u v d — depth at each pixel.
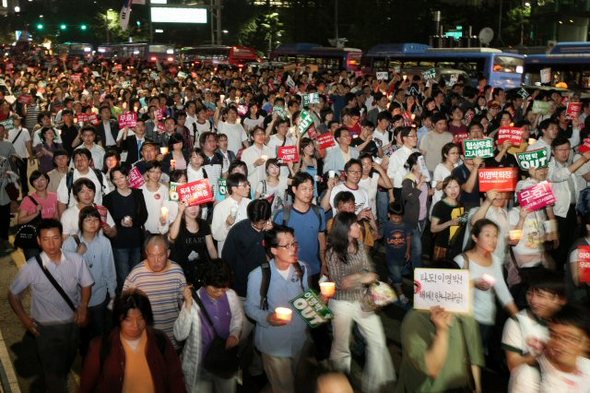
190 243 7.16
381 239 10.08
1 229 10.80
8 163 10.83
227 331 5.27
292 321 5.39
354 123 12.93
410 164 8.85
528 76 27.39
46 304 5.68
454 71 27.28
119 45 62.38
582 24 49.03
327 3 55.69
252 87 23.77
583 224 7.73
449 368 4.59
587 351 3.76
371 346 5.61
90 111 15.53
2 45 99.69
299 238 7.14
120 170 7.78
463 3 58.75
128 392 4.31
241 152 11.36
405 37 51.47
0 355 7.14
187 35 84.81
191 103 15.02
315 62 39.50
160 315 5.73
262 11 74.81
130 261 7.93
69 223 7.26
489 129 14.24
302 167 10.00
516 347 4.60
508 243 7.04
